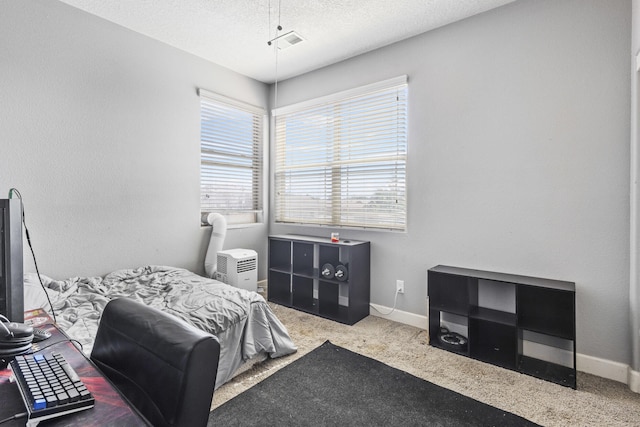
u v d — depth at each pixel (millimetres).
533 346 2400
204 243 3547
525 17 2418
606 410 1796
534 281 2270
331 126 3596
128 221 2928
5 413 689
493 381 2084
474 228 2668
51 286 2279
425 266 2939
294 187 3980
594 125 2174
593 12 2168
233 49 3264
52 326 1223
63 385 753
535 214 2396
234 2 2490
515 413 1771
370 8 2557
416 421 1708
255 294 2402
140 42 2965
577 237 2242
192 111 3389
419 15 2645
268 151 4258
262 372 2178
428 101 2893
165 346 794
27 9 2348
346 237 3469
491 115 2570
